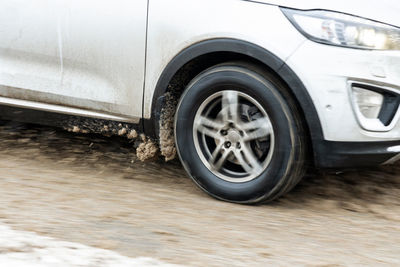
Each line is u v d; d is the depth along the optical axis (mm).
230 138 4875
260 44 4594
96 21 5176
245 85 4707
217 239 4055
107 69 5215
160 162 5977
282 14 4602
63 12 5285
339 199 5285
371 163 4699
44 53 5410
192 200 5000
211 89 4859
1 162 5664
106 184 5289
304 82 4512
